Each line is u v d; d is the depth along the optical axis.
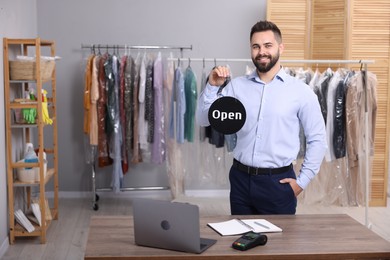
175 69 5.36
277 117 2.90
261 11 6.14
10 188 4.40
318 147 2.99
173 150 5.48
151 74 5.48
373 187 5.76
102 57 5.47
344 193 5.43
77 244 4.52
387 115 5.73
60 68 6.02
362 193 5.37
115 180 5.59
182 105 5.21
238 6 6.12
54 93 5.11
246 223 2.57
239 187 2.99
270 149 2.89
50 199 6.04
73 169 6.13
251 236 2.30
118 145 5.52
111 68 5.43
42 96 4.57
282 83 2.95
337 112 5.05
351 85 5.00
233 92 3.02
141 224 2.26
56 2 5.95
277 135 2.91
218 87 3.00
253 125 2.93
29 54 5.60
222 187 6.25
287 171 2.94
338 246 2.30
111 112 5.44
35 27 5.88
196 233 2.18
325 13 5.84
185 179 5.70
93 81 5.38
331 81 5.06
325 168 5.42
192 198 6.12
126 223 2.58
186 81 5.29
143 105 5.48
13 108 4.41
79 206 5.76
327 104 5.06
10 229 4.45
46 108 4.59
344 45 5.72
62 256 4.23
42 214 4.48
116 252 2.20
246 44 6.16
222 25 6.12
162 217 2.21
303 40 5.95
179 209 2.18
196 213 2.16
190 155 5.64
